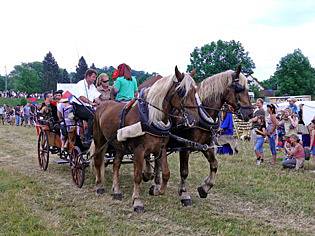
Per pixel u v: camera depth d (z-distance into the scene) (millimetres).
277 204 6750
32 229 5301
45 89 98500
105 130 6891
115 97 8102
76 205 6574
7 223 5500
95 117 7309
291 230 5535
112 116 6766
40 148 9750
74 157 7941
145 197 7043
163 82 5938
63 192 7395
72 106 8078
